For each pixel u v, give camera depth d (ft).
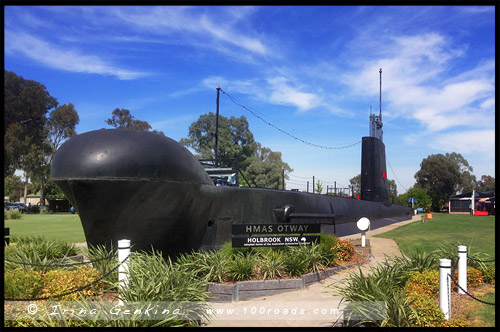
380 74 79.36
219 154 162.50
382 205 80.94
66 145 23.91
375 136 75.72
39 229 68.18
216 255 25.16
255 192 33.55
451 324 16.43
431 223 81.76
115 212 23.68
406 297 17.80
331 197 55.36
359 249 38.65
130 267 19.25
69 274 20.88
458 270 23.07
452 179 214.90
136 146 23.43
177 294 17.74
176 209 25.05
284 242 27.73
